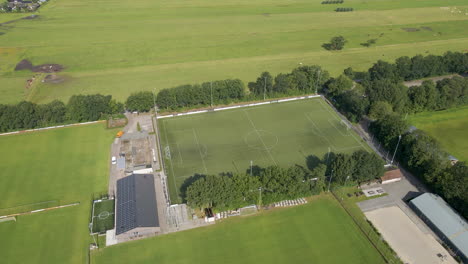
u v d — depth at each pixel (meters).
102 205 107.81
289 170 108.44
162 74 196.00
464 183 101.69
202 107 163.75
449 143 137.62
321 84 176.62
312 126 149.88
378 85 156.12
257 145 136.88
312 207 107.88
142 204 103.62
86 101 150.25
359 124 151.88
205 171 122.56
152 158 128.62
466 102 163.75
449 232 95.75
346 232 99.50
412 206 106.69
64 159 128.75
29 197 111.00
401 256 92.31
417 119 154.12
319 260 91.25
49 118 147.50
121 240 96.19
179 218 103.12
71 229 100.00
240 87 164.75
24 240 96.25
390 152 131.25
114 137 142.25
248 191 105.19
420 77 192.38
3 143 137.38
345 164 109.94
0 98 169.38
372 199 110.75
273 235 98.31
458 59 194.12
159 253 92.56
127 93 175.00
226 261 90.69
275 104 167.62
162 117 155.38
